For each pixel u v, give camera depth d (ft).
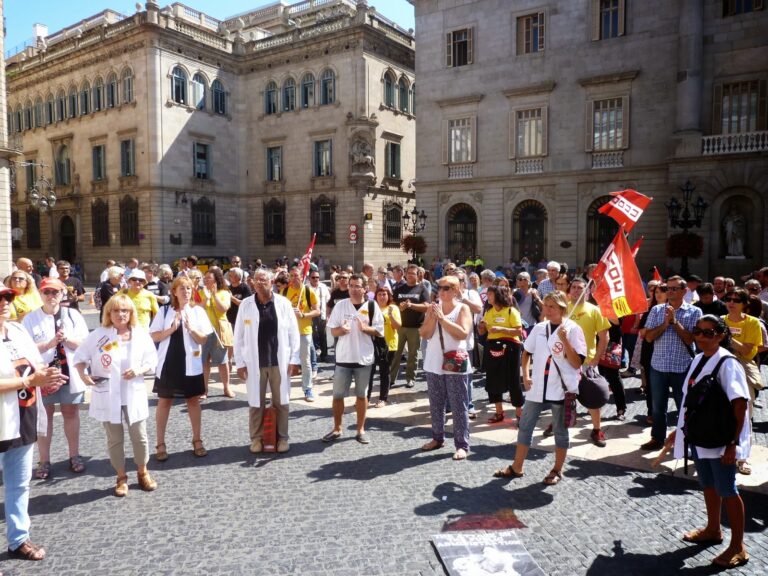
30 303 25.46
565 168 83.51
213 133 127.24
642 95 77.92
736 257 71.61
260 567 14.38
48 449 20.62
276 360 22.88
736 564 14.34
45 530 16.43
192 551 15.16
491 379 26.78
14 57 175.42
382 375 30.22
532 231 87.97
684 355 22.20
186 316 22.15
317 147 122.42
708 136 71.87
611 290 23.76
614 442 24.12
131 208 122.01
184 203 121.90
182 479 20.17
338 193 118.62
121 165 123.54
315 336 44.32
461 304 22.49
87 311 76.02
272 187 128.26
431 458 22.22
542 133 84.74
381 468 21.16
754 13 70.95
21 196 150.71
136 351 18.95
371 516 17.19
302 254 124.67
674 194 74.13
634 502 18.22
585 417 27.96
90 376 18.86
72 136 134.41
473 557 14.57
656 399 22.88
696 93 72.74
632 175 79.15
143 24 114.21
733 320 23.91
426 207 95.20
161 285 43.14
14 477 14.98
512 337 26.55
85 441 24.58
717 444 14.43
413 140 130.52
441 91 92.63
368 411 29.12
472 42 89.45
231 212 131.85
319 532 16.19
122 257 125.29
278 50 124.98
